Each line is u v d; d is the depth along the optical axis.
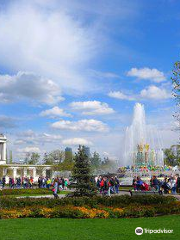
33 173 112.12
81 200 22.05
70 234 14.58
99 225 16.86
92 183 29.31
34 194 41.59
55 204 22.03
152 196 21.94
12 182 59.94
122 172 60.41
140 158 63.28
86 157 29.42
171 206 20.30
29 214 20.22
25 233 14.80
